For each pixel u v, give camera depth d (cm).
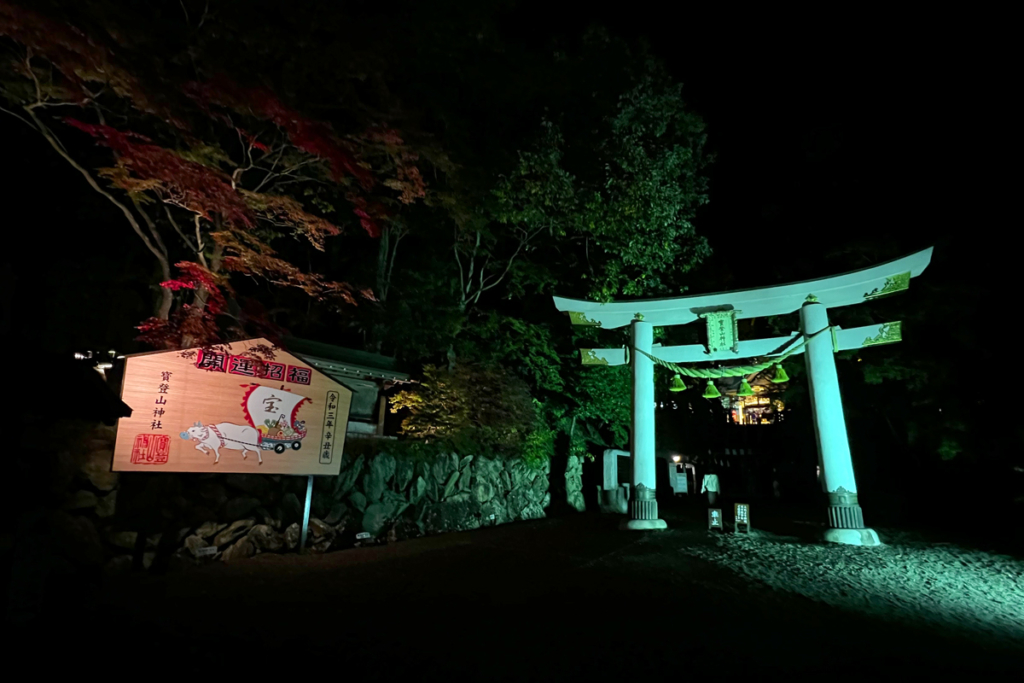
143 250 1296
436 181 1442
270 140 1069
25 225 1041
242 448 930
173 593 727
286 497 1082
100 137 837
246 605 689
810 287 1470
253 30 877
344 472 1202
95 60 718
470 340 1817
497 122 1554
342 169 973
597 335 2028
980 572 1103
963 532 1633
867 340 1399
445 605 725
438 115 1338
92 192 1180
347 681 488
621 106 1464
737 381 3634
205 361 902
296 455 997
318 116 1105
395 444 1406
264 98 834
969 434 1558
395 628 627
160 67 792
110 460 853
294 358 1007
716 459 3812
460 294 1783
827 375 1410
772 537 1395
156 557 855
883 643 657
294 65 954
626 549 1171
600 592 814
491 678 506
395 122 1076
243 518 988
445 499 1443
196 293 1038
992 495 1722
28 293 749
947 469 1861
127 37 748
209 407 899
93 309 1110
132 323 1155
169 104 805
